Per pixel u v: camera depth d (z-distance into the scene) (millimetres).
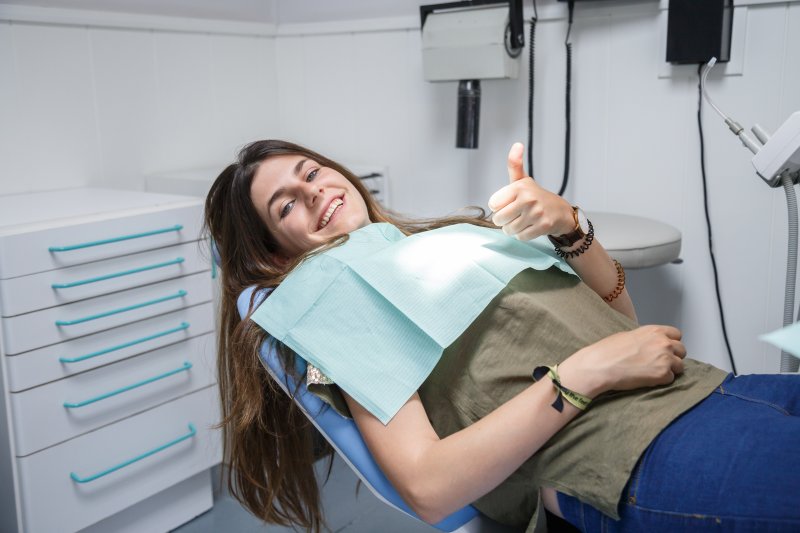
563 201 1189
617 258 1753
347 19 2572
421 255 1093
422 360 1013
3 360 1499
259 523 1901
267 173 1285
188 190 2227
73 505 1630
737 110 1903
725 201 1969
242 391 1144
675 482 906
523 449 928
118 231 1653
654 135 2047
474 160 2383
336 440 1030
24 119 2010
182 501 1902
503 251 1134
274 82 2787
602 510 945
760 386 1046
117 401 1689
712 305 2049
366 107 2592
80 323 1600
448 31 2146
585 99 2141
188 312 1827
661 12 1944
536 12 2141
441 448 935
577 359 974
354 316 1039
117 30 2209
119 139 2258
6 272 1468
